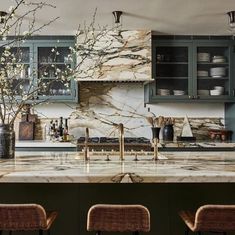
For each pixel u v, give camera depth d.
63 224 2.33
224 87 4.68
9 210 1.77
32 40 4.50
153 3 3.35
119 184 2.33
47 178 1.88
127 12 3.61
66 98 4.54
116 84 4.83
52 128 4.72
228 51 4.61
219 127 4.89
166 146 4.19
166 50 4.65
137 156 2.84
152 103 4.78
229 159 2.64
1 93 2.55
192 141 4.51
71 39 4.54
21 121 4.73
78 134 4.80
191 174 1.90
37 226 1.80
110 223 1.79
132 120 4.83
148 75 4.33
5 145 2.62
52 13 3.60
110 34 4.30
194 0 3.28
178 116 4.86
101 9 3.50
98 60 4.28
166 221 2.33
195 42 4.58
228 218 1.76
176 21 3.95
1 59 2.52
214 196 2.34
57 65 4.55
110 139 4.50
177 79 4.66
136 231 1.81
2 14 3.47
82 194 2.33
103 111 4.83
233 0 3.28
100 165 2.29
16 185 2.32
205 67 4.68
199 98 4.58
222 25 4.12
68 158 2.74
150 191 2.33
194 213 2.08
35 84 4.19
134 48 4.32
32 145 4.27
